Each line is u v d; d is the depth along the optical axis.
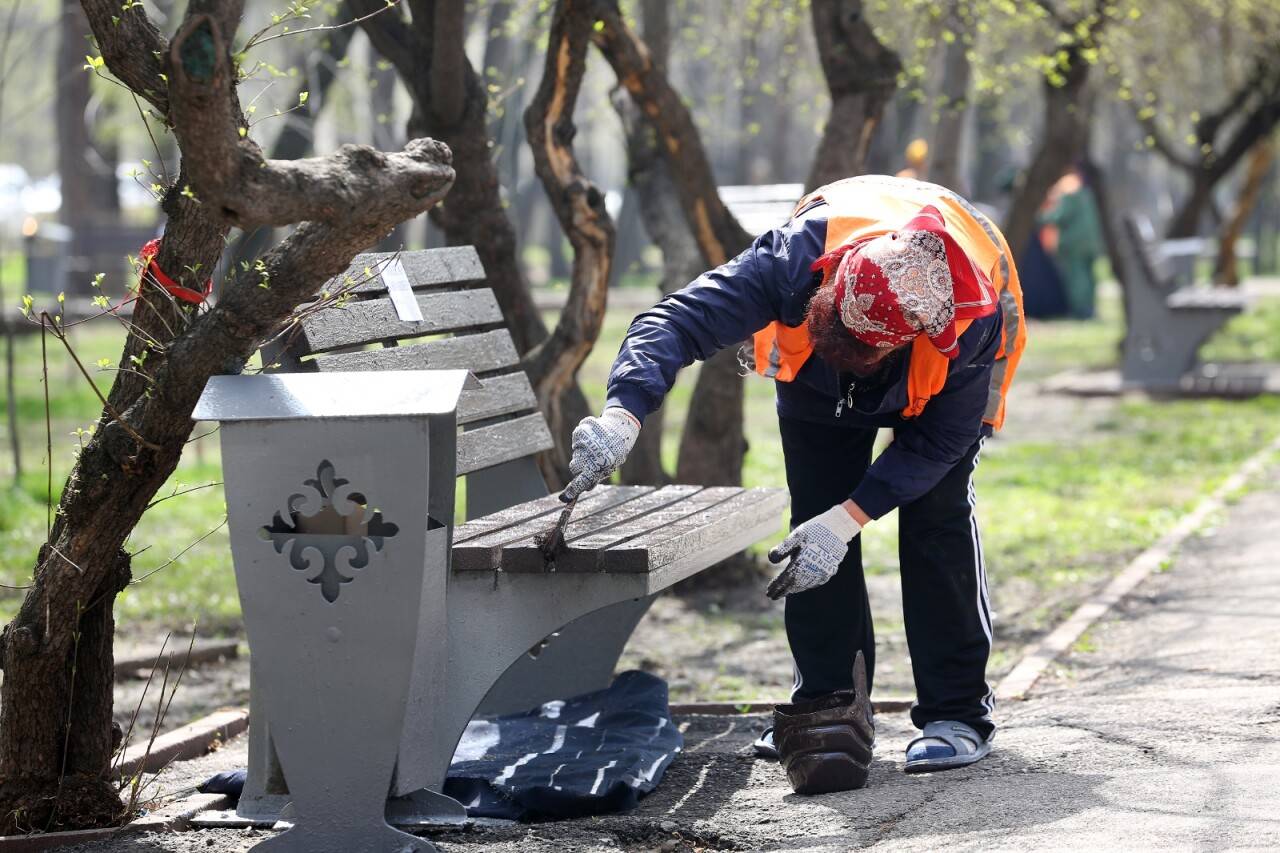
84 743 5.78
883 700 8.02
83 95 39.16
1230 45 22.52
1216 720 6.57
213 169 4.38
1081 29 14.86
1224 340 32.25
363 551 5.10
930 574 6.38
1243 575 10.95
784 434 6.50
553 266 49.94
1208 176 28.33
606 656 7.59
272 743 5.88
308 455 5.02
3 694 5.68
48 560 5.50
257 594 5.11
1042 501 15.29
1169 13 18.78
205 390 5.11
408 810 5.68
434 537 5.47
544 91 9.23
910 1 13.66
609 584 5.64
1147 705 7.07
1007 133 25.47
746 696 8.77
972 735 6.38
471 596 5.79
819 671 6.63
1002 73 14.91
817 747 6.02
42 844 5.62
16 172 58.22
